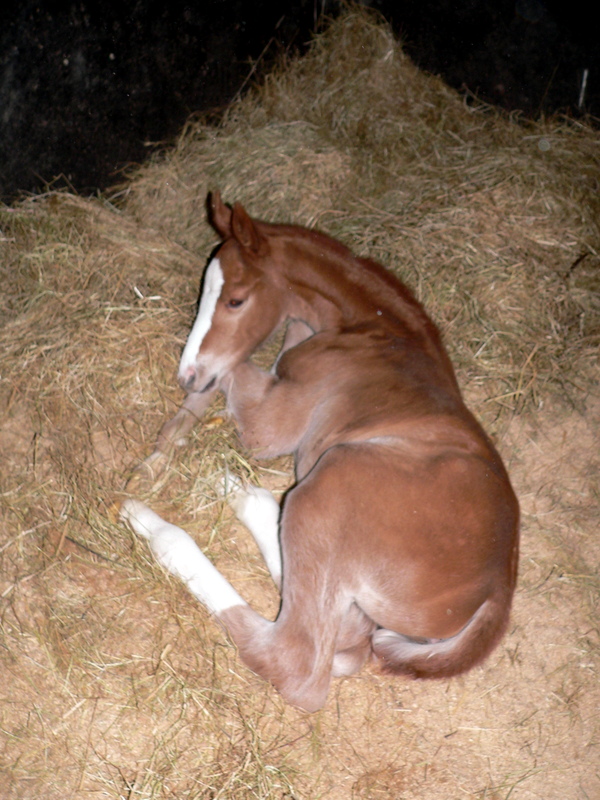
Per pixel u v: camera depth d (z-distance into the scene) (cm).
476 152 293
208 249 261
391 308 210
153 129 282
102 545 195
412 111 306
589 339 253
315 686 176
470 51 325
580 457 234
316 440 204
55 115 254
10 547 193
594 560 215
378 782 177
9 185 250
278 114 301
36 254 238
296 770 176
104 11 254
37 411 214
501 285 253
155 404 222
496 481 183
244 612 184
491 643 176
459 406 197
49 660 180
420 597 177
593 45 326
